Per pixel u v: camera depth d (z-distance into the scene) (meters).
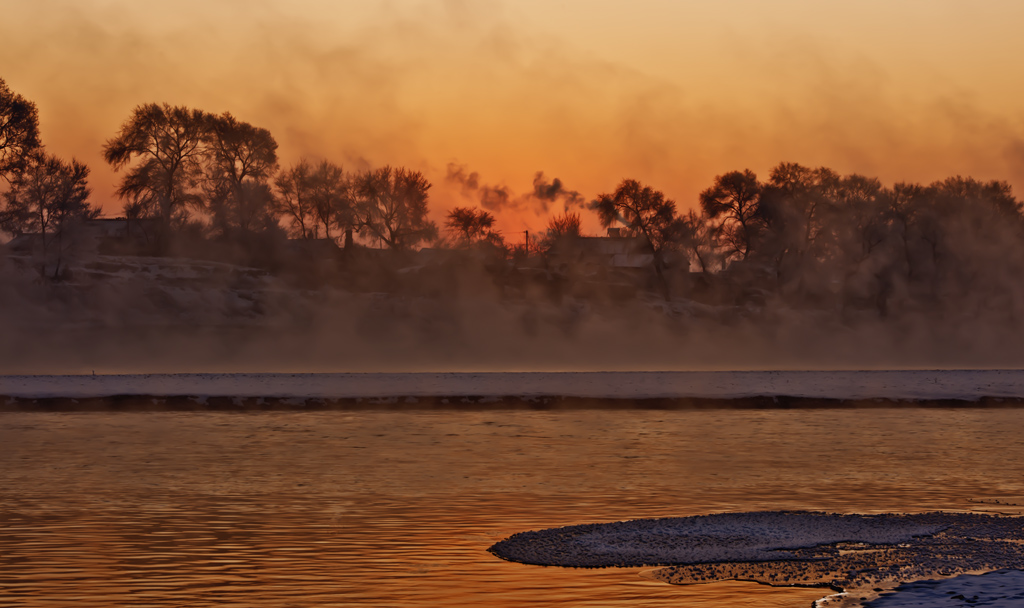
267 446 64.81
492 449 63.12
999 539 32.59
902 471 52.50
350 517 38.16
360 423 80.94
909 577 27.39
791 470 52.81
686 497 43.41
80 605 25.31
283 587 27.06
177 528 35.91
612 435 71.75
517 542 32.59
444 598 25.78
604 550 31.22
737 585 26.77
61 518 38.12
